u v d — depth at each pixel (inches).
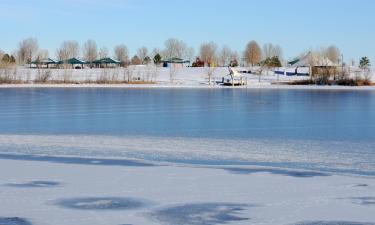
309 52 4911.4
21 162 719.1
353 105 1843.0
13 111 1590.8
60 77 4062.5
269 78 4279.0
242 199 530.9
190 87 3388.3
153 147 867.4
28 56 5999.0
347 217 473.1
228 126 1189.7
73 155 780.6
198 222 464.1
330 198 532.7
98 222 461.1
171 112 1565.0
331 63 4429.1
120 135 1027.3
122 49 6195.9
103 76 4047.7
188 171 660.1
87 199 531.8
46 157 759.7
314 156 781.9
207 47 6195.9
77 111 1594.5
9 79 3690.9
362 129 1127.6
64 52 5807.1
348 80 3639.3
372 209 495.8
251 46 6190.9
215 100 2122.3
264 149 848.9
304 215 479.2
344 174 645.3
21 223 457.1
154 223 460.8
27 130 1112.2
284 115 1465.3
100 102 1990.7
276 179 615.5
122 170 665.6
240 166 693.3
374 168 687.1
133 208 502.0
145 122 1277.1
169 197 539.5
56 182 602.2
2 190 564.4
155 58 6087.6
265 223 459.8
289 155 791.1
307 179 615.5
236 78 3683.6
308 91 2906.0
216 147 869.8
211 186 583.2
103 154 792.9
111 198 535.8
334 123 1251.8
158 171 659.4
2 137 990.4
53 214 481.7
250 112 1566.2
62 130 1112.2
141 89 3102.9
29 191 561.0
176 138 981.8
